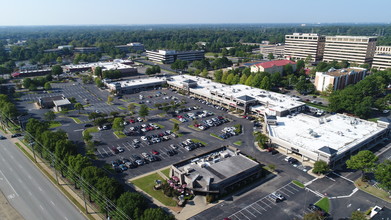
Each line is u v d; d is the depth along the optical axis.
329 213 83.31
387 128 135.25
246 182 99.06
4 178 101.81
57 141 106.56
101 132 143.38
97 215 82.06
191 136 139.12
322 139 124.12
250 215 82.94
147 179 100.88
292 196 91.75
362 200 89.25
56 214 82.88
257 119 161.62
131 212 72.44
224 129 146.38
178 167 103.12
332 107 168.50
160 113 173.50
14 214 83.00
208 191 89.31
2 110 155.38
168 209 85.00
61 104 177.75
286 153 121.19
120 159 115.31
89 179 85.00
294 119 150.25
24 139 133.62
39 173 105.31
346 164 109.62
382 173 89.06
